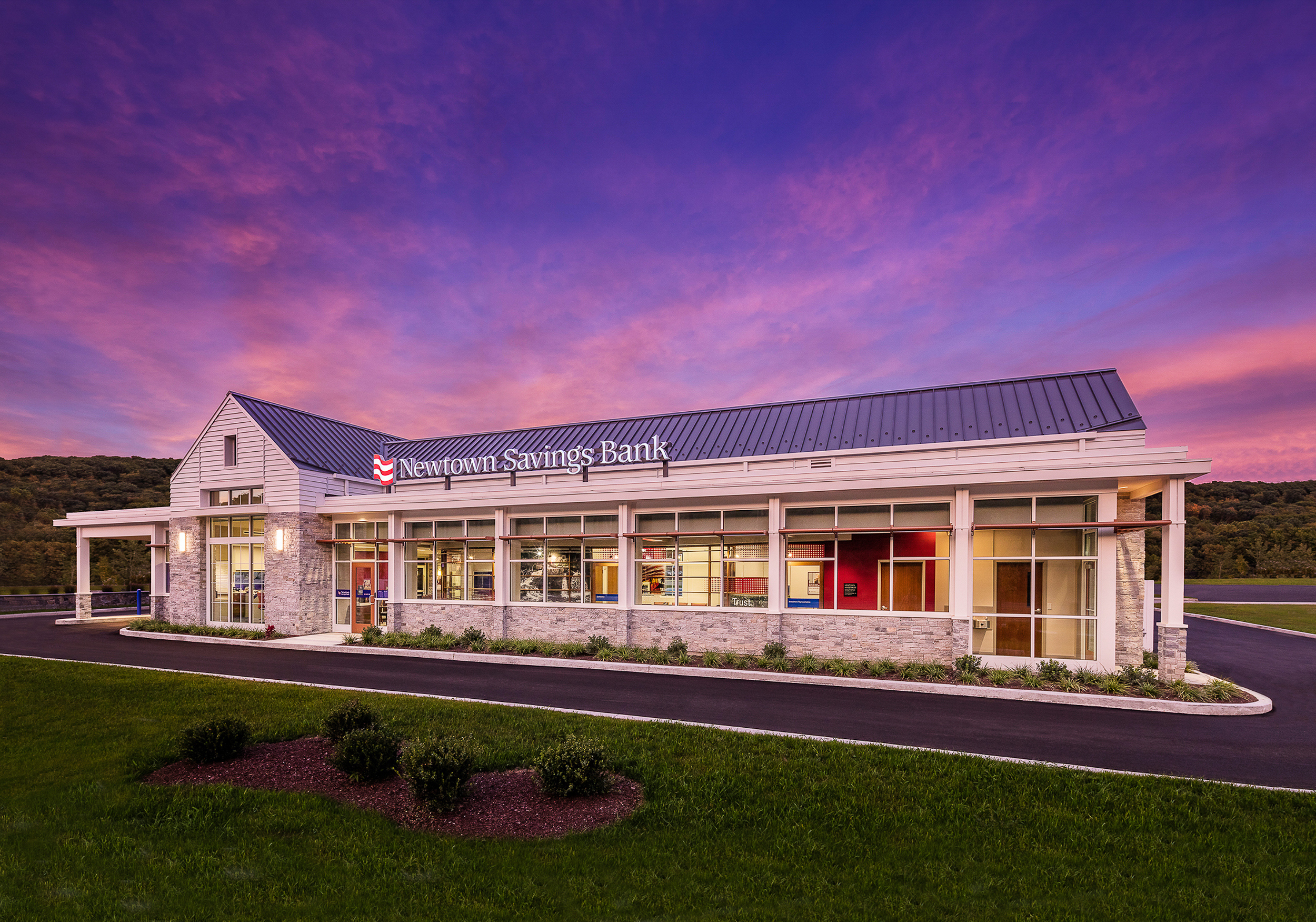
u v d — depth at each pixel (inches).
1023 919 237.6
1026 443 773.9
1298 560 2172.7
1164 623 594.2
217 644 938.7
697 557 804.0
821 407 1026.7
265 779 367.6
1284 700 563.2
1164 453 599.8
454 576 949.2
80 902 245.6
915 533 714.8
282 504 1030.4
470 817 319.6
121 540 2043.6
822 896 252.2
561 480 1042.7
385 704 526.9
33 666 711.1
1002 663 662.5
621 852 285.3
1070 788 346.0
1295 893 255.9
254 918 236.4
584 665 721.6
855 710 526.3
